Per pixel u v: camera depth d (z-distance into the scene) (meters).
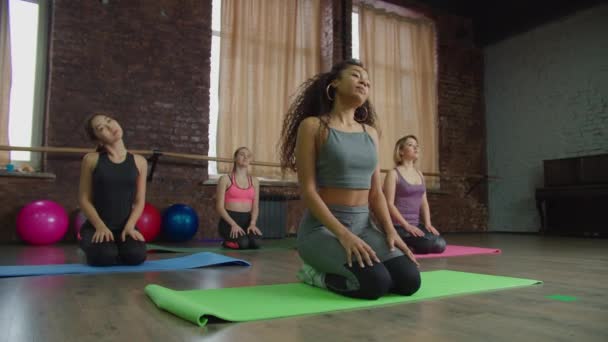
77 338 1.06
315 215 1.64
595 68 6.27
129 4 5.21
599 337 1.08
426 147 7.12
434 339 1.06
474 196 7.53
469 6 7.62
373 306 1.43
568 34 6.63
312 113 1.85
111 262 2.40
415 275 1.57
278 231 5.47
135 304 1.46
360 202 1.72
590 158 5.77
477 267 2.54
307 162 1.68
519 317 1.29
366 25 6.75
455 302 1.50
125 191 2.61
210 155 5.54
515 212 7.24
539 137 6.96
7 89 4.62
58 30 4.83
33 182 4.58
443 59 7.44
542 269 2.44
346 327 1.17
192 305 1.26
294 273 2.23
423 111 7.19
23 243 4.32
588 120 6.32
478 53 7.83
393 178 3.46
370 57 6.72
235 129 5.65
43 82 4.87
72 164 4.75
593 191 5.54
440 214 7.16
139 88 5.18
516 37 7.36
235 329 1.15
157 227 4.64
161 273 2.21
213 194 5.46
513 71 7.40
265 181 5.73
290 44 6.12
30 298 1.56
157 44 5.32
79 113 4.86
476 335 1.10
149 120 5.20
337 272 1.57
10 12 4.77
